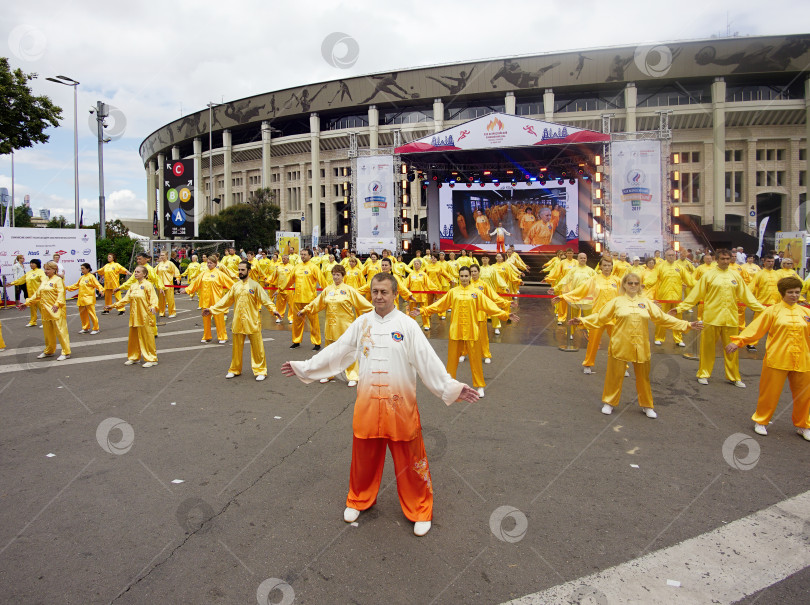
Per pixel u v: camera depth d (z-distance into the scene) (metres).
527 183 24.88
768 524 3.49
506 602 2.71
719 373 7.78
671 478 4.19
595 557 3.12
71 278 17.86
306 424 5.54
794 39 41.19
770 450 4.79
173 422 5.59
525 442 4.99
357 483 3.62
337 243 40.94
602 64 44.38
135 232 50.06
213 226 40.53
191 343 10.39
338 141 56.09
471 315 6.55
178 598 2.75
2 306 16.05
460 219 25.86
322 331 11.82
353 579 2.91
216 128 63.62
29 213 41.91
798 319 5.03
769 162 45.38
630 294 5.84
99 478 4.21
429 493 3.52
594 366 8.26
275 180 63.03
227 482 4.14
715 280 7.06
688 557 3.12
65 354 8.96
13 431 5.30
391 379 3.50
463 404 6.24
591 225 24.30
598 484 4.09
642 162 17.03
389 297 3.54
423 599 2.74
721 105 43.91
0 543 3.27
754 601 2.72
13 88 18.72
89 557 3.12
